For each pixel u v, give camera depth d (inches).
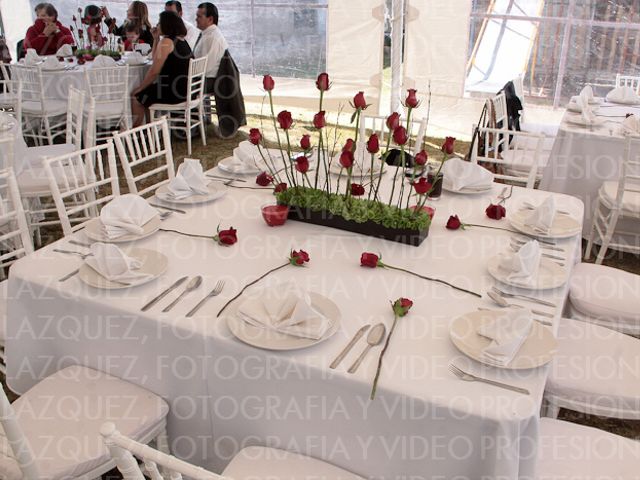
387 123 67.1
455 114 231.3
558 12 208.1
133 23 241.8
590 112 144.5
